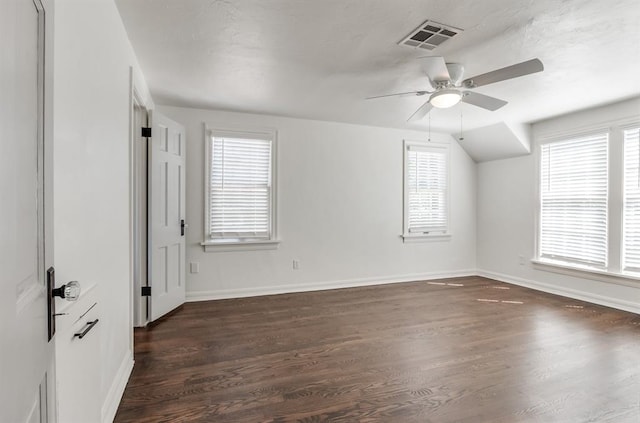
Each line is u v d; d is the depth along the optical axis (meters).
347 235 4.67
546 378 2.20
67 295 0.86
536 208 4.57
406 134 5.00
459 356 2.52
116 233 1.92
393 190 4.93
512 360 2.45
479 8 1.96
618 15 2.01
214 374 2.22
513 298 4.12
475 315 3.47
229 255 4.11
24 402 0.66
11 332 0.60
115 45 1.91
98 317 1.42
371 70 2.85
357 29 2.19
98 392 1.36
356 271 4.73
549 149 4.41
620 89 3.27
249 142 4.18
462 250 5.42
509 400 1.95
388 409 1.86
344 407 1.87
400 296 4.21
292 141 4.37
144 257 3.14
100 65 1.64
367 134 4.77
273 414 1.80
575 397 1.98
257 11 2.00
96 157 1.57
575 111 4.00
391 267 4.94
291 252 4.38
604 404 1.91
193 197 3.95
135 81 2.57
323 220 4.54
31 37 0.72
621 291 3.67
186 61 2.67
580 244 4.05
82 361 1.17
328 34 2.26
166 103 3.77
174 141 3.53
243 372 2.26
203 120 3.98
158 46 2.41
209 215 4.02
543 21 2.09
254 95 3.50
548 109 3.92
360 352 2.58
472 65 2.72
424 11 1.99
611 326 3.15
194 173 3.95
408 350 2.62
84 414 1.19
